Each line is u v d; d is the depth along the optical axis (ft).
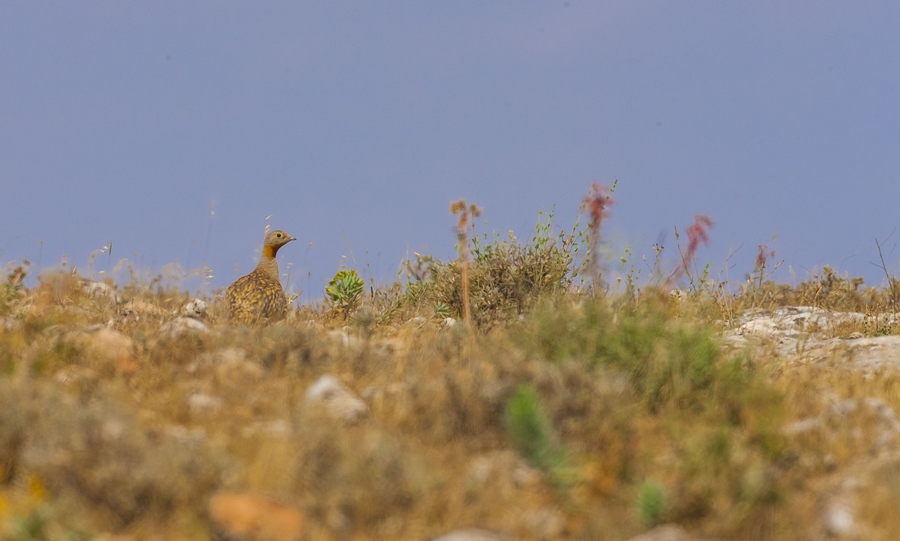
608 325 74.33
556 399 59.11
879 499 51.44
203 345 80.33
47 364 71.61
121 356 74.28
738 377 70.18
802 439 63.26
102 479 47.73
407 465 49.55
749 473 49.70
